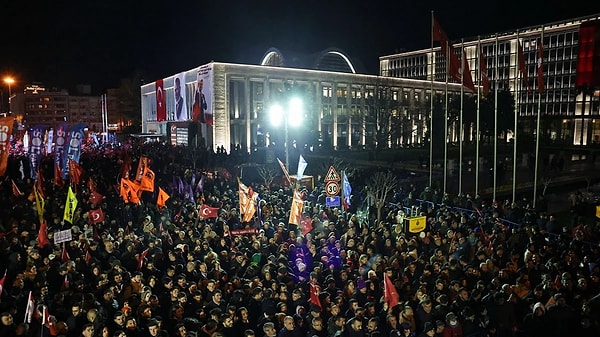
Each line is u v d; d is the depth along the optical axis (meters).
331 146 55.31
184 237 13.09
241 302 9.09
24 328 7.53
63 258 10.98
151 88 79.88
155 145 52.00
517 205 17.09
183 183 22.64
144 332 7.88
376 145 52.84
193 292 9.15
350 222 14.13
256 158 43.22
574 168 39.84
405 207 18.91
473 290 9.08
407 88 69.88
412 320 7.92
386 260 11.02
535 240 12.30
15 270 10.46
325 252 11.80
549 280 9.07
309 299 9.34
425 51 98.25
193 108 60.66
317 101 63.03
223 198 18.28
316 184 26.64
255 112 59.38
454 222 14.10
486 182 31.36
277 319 8.33
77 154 20.36
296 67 67.44
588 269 10.22
